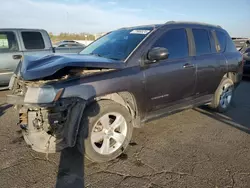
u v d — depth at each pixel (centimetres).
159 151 331
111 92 294
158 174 275
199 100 440
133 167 290
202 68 417
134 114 337
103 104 293
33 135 270
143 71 327
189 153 326
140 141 362
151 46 344
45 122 265
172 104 384
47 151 275
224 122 451
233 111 523
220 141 367
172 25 387
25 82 277
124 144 318
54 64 265
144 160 307
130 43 354
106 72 296
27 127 273
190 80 398
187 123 441
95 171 281
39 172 276
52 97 254
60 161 301
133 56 324
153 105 353
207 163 300
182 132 399
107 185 255
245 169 288
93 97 279
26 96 260
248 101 623
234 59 500
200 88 428
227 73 496
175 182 261
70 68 267
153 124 432
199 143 359
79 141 283
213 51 457
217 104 490
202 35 438
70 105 269
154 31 360
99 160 298
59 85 259
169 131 402
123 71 308
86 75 281
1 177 264
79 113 271
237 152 331
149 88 336
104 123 298
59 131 273
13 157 308
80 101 270
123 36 390
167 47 368
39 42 688
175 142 361
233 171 283
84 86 272
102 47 391
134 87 316
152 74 336
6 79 639
